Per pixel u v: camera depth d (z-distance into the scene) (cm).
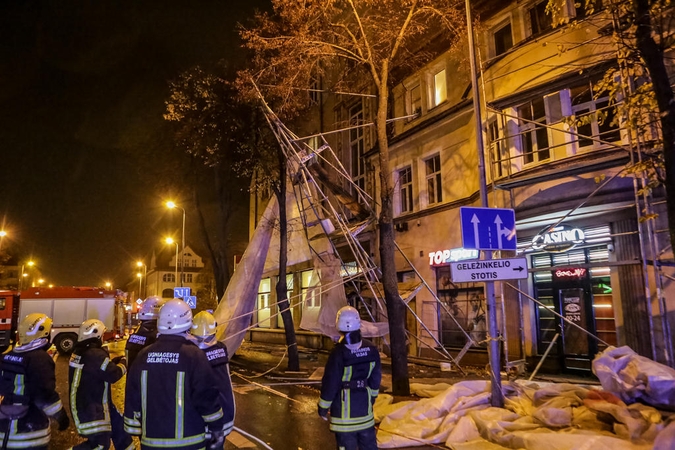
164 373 321
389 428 643
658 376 586
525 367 1155
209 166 1786
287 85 1261
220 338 1306
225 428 379
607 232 1024
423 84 1573
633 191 932
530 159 1170
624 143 964
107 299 2197
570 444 514
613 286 1008
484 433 600
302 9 1088
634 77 777
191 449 316
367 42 1081
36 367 397
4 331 1997
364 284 1653
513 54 1187
